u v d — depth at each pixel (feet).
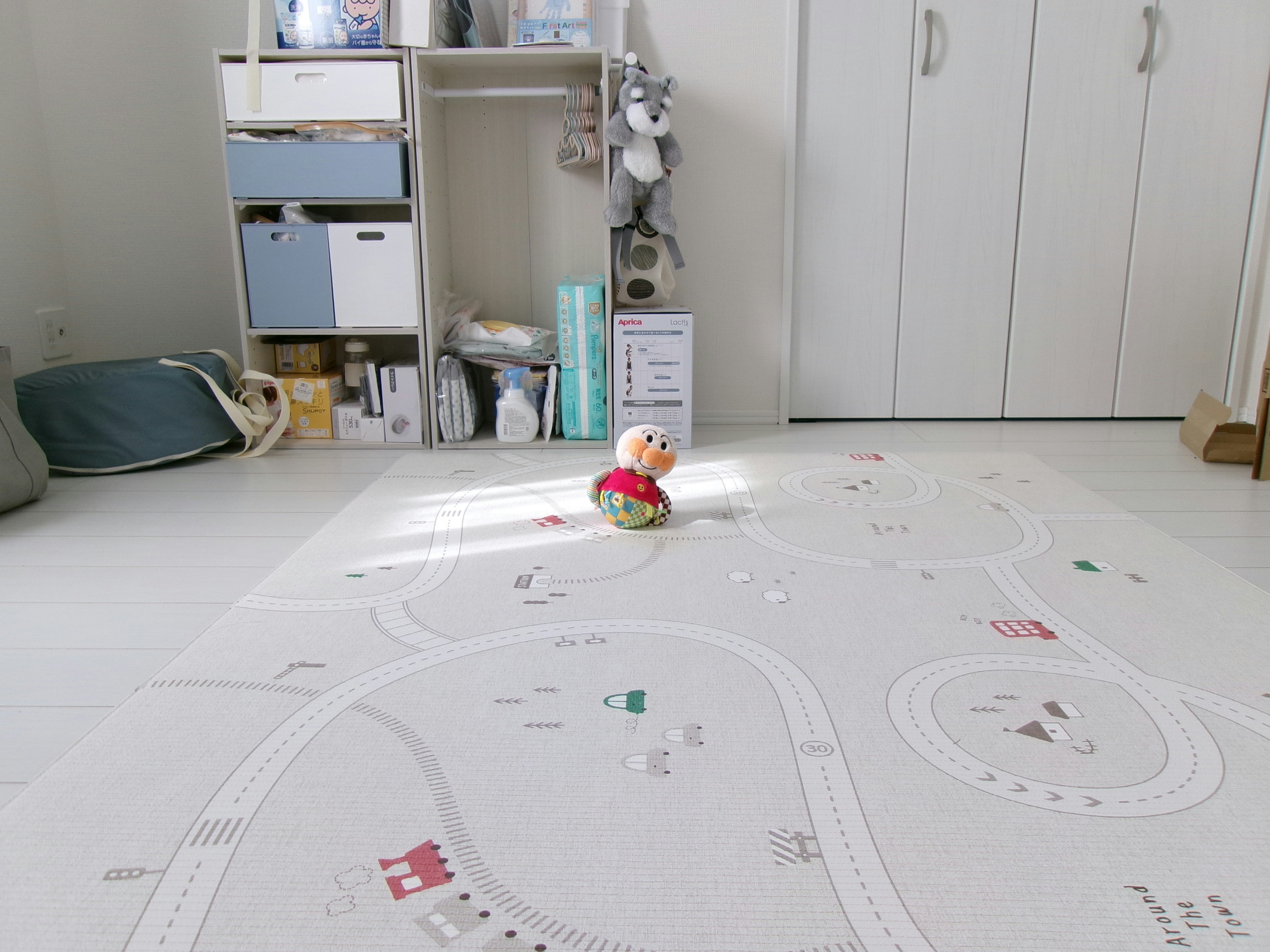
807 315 9.02
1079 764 3.44
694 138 8.59
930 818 3.14
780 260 8.86
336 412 8.36
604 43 8.26
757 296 8.95
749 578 5.19
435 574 5.25
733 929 2.65
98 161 8.58
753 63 8.43
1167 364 9.09
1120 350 9.06
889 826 3.10
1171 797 3.25
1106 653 4.31
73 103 8.44
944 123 8.55
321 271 7.95
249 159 7.66
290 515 6.41
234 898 2.76
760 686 4.00
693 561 5.45
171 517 6.37
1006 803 3.22
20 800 3.18
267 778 3.33
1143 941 2.61
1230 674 4.11
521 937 2.62
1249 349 8.98
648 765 3.43
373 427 8.32
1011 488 6.91
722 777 3.35
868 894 2.79
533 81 8.39
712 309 8.99
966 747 3.55
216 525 6.21
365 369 8.59
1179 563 5.41
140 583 5.21
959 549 5.65
